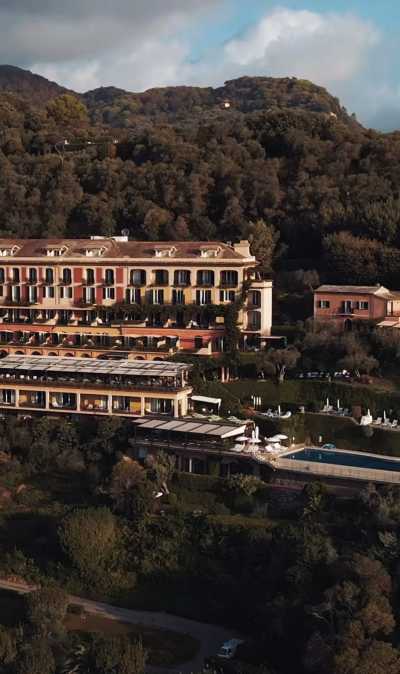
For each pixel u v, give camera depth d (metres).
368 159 185.50
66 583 98.56
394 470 102.00
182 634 88.75
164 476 106.62
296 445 116.31
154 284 142.88
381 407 118.88
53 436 124.38
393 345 126.00
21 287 149.50
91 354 142.75
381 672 69.94
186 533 99.31
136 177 192.62
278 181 185.75
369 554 83.56
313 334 132.50
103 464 118.31
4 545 105.50
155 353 138.25
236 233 176.62
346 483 100.38
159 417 121.81
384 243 158.88
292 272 157.88
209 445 110.81
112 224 181.00
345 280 152.12
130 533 101.06
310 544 87.56
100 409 127.31
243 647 83.25
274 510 101.31
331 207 170.00
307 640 78.69
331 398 122.75
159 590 95.94
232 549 95.75
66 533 98.25
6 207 190.00
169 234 176.12
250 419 120.06
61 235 182.12
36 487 116.69
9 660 76.25
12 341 149.12
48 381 130.00
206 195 185.12
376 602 75.81
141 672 76.44
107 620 91.62
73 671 75.06
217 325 138.00
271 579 88.94
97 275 145.50
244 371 132.38
